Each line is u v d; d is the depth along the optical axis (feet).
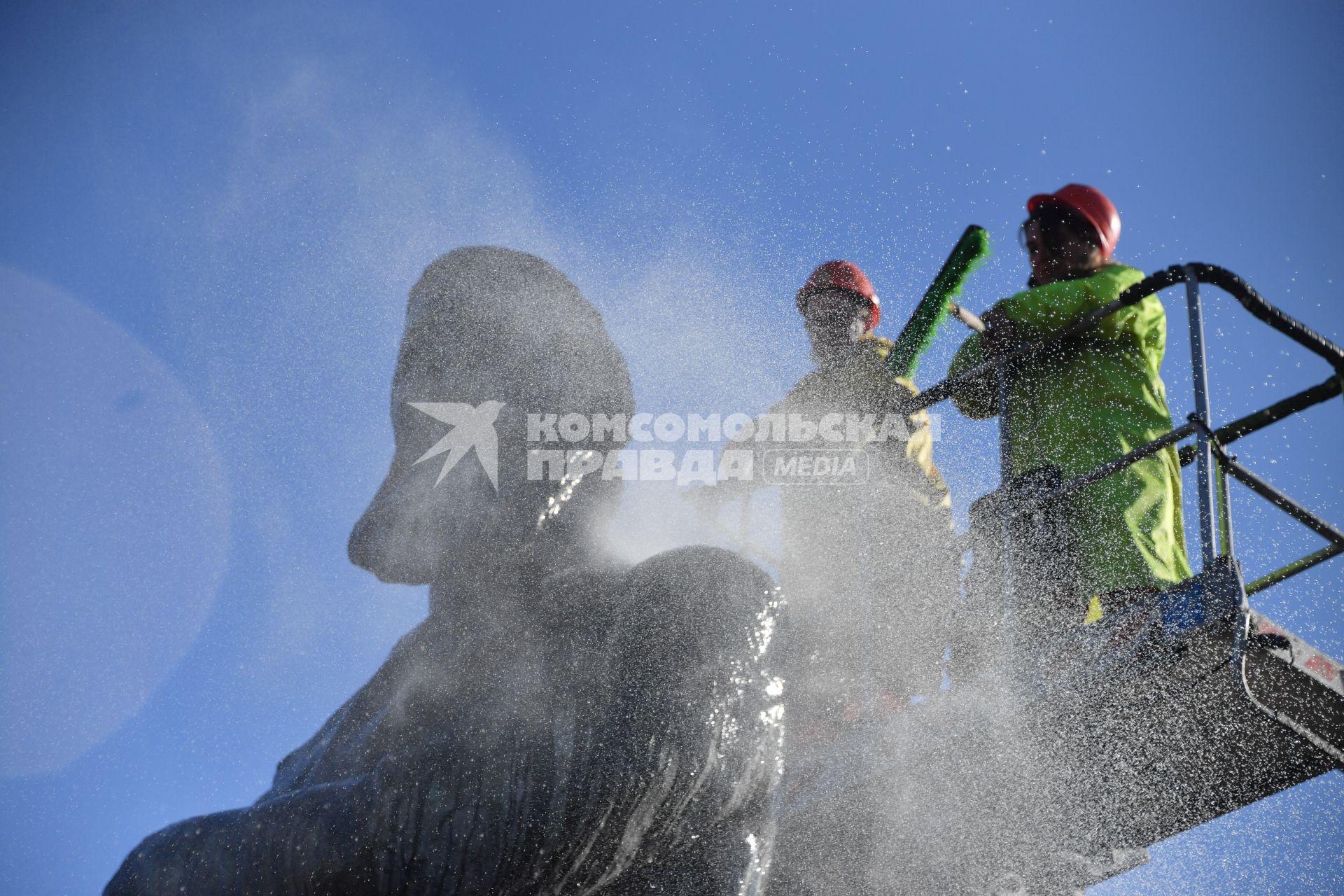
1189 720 15.58
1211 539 15.40
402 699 17.12
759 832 15.70
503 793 15.60
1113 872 17.94
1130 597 17.06
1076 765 16.14
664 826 15.39
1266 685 15.30
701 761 15.23
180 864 16.14
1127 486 17.71
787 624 16.38
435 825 15.67
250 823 16.26
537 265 18.67
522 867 15.53
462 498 17.52
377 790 15.99
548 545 17.46
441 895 15.58
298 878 15.78
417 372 18.25
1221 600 14.75
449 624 17.31
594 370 18.17
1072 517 17.75
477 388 17.88
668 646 15.81
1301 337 17.13
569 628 16.56
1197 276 17.20
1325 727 15.69
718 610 15.97
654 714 15.43
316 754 17.97
